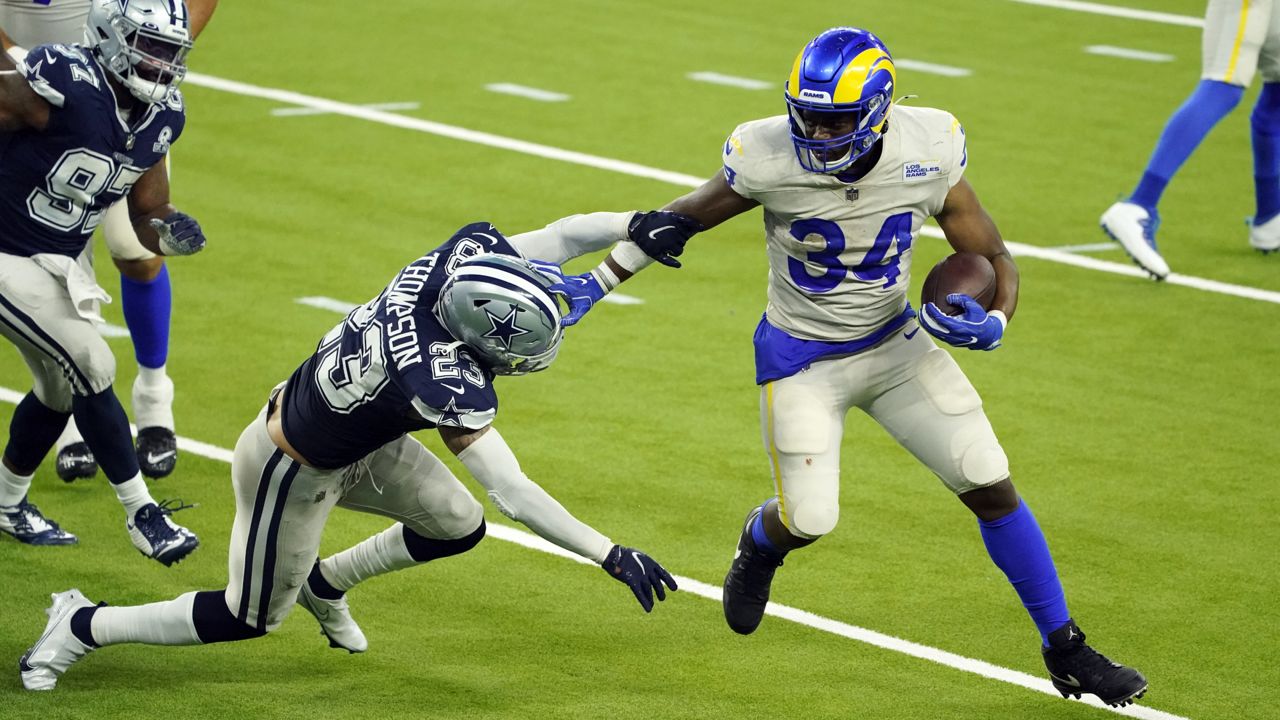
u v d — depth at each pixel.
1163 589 18.70
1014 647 17.41
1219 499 21.22
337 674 16.53
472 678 16.50
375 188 34.16
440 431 14.05
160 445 21.41
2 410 23.25
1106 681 15.54
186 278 28.97
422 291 14.00
